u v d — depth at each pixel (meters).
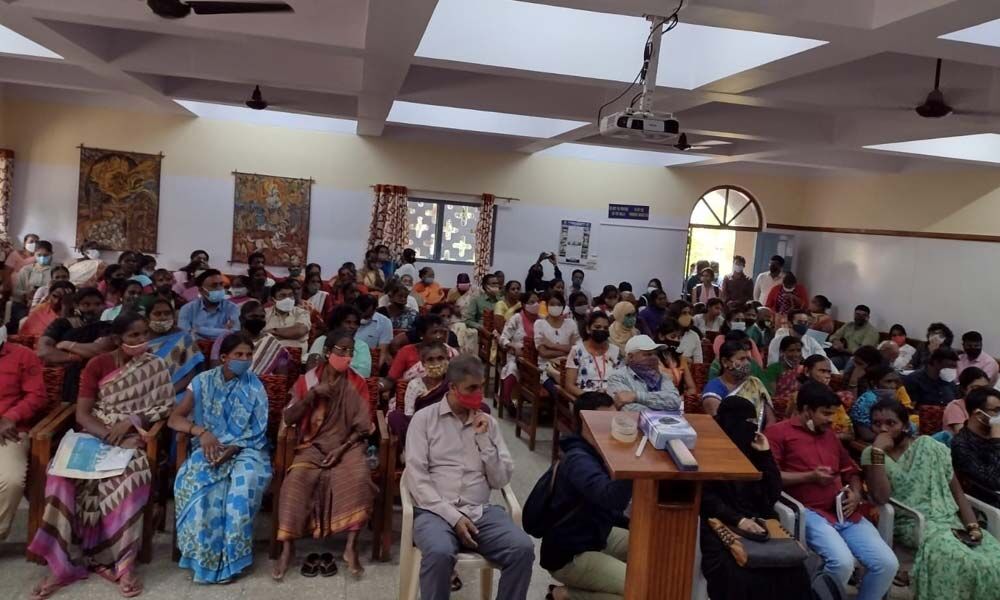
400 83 6.47
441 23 5.41
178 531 3.42
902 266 10.05
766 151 9.26
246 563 3.44
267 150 10.56
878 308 10.45
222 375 3.70
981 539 3.51
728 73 5.31
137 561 3.53
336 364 3.69
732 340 4.52
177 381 4.31
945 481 3.63
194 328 5.69
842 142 7.81
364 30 5.16
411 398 4.06
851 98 6.13
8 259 9.17
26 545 3.64
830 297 11.44
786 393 5.12
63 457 3.34
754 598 2.77
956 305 9.16
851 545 3.42
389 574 3.59
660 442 2.22
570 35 5.66
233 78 6.86
